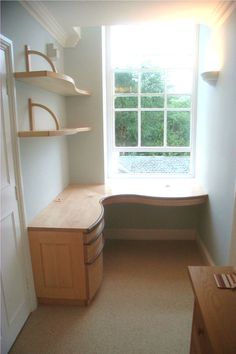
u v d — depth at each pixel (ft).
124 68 10.43
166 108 10.64
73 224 6.66
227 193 6.84
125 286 7.91
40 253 6.68
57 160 9.00
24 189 6.46
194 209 10.80
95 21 7.66
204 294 3.65
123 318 6.59
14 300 5.94
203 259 9.42
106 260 9.48
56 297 6.95
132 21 7.65
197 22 7.82
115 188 9.79
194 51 10.09
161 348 5.71
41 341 5.92
